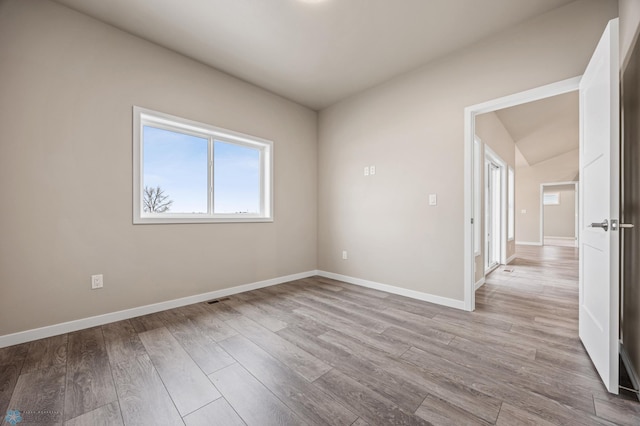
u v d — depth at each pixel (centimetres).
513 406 126
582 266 187
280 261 365
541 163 855
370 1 200
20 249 191
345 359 169
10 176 187
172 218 264
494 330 210
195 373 154
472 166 256
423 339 196
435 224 279
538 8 209
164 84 260
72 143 211
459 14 214
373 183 338
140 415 122
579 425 115
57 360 168
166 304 260
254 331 210
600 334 149
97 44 222
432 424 116
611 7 189
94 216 221
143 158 259
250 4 204
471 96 254
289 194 377
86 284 217
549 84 213
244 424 117
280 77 315
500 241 497
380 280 330
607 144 141
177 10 210
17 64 190
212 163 305
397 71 301
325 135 404
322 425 116
